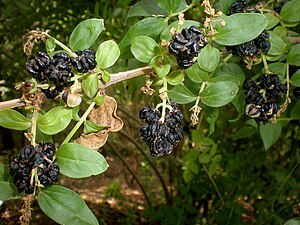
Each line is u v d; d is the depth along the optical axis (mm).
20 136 984
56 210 214
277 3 313
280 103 324
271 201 631
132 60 368
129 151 1504
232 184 726
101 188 1468
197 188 748
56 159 211
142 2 312
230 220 697
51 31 609
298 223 276
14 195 228
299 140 611
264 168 771
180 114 234
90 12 601
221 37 234
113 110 239
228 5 290
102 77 229
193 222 768
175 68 271
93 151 209
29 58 233
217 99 254
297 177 642
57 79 211
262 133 338
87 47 232
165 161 1034
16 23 616
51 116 220
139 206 1207
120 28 561
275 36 280
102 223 1072
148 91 242
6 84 683
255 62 288
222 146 737
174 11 260
